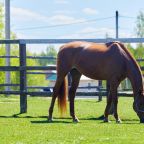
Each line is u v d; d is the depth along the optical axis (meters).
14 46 51.88
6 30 33.56
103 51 16.58
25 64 19.28
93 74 16.72
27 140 12.10
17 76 42.19
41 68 19.06
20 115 18.27
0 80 39.53
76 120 16.50
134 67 16.33
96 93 18.64
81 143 11.53
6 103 22.58
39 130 13.95
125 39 18.61
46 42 19.06
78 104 22.20
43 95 19.06
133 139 12.00
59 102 16.88
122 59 16.34
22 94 19.03
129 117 17.73
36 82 56.78
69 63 16.92
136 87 16.28
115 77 16.33
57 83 16.91
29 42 19.17
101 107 20.81
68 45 17.08
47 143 11.59
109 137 12.43
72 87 17.12
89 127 14.56
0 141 11.98
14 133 13.36
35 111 19.33
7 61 32.16
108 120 16.45
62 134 13.09
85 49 16.80
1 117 17.67
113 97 16.28
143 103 16.28
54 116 17.88
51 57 20.70
